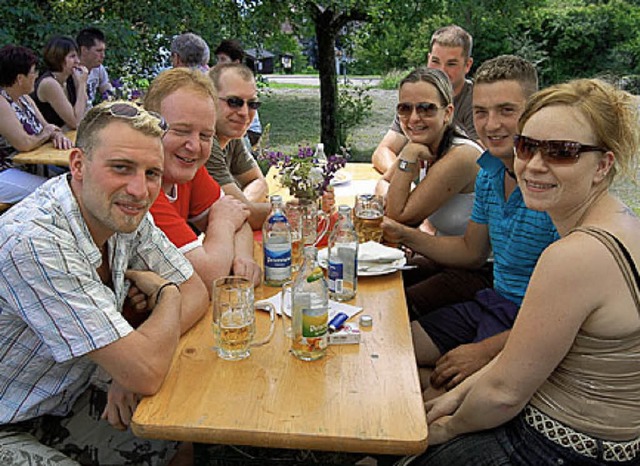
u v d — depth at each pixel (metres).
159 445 1.83
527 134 1.50
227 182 2.88
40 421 1.72
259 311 1.86
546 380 1.52
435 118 2.76
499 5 9.30
